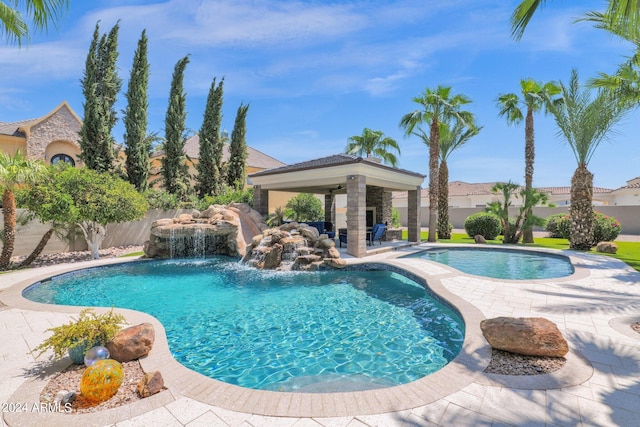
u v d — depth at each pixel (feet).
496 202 67.26
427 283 29.45
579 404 11.08
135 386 12.48
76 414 10.80
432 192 68.13
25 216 49.16
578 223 54.39
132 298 29.55
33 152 74.74
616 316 19.95
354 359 17.28
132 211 48.01
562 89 53.16
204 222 52.75
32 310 22.48
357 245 45.65
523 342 14.33
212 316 24.40
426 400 11.46
